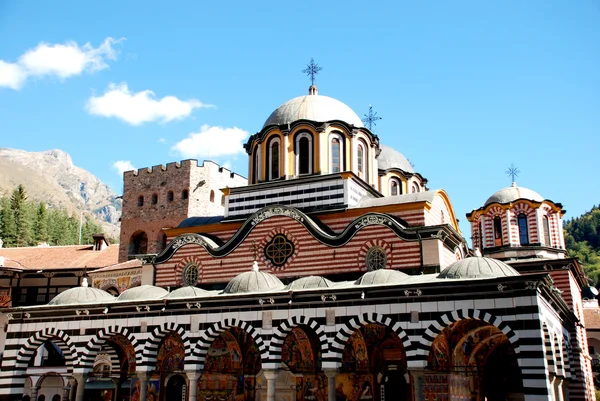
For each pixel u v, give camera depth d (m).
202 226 52.34
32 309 45.25
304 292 38.09
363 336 41.88
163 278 50.75
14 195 154.00
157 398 45.84
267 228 48.09
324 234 46.03
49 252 80.25
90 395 57.97
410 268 43.00
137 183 85.25
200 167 84.00
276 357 38.22
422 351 34.66
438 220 49.19
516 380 44.50
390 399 41.00
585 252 176.00
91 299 45.75
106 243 85.81
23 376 44.88
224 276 48.56
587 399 54.66
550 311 36.97
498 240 62.56
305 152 52.28
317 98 55.31
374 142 55.19
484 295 33.91
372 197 53.59
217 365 45.59
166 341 46.25
